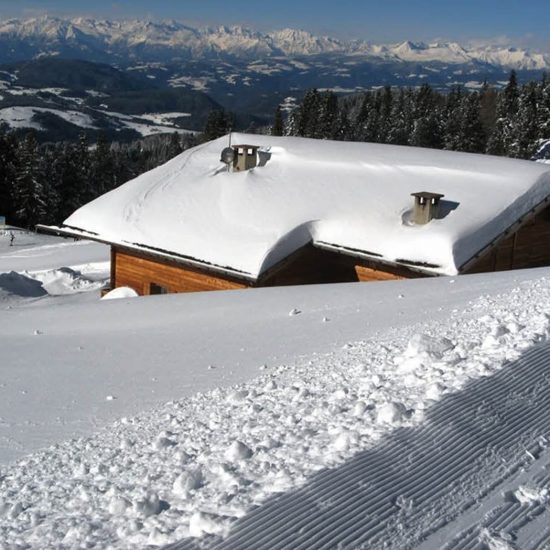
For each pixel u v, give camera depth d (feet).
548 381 18.21
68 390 27.84
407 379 18.75
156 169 77.87
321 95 277.64
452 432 15.10
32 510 14.47
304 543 11.01
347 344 26.91
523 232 55.98
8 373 32.17
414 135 257.14
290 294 44.24
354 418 16.34
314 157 67.56
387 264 51.31
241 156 68.95
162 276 63.16
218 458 15.21
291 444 15.23
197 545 11.12
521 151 225.35
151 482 14.65
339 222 55.72
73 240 158.71
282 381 22.36
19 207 210.59
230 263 54.24
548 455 14.26
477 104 263.70
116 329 41.27
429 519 11.72
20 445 21.39
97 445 19.33
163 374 28.27
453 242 48.52
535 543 11.04
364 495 12.44
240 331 34.88
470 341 21.89
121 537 11.93
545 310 25.58
